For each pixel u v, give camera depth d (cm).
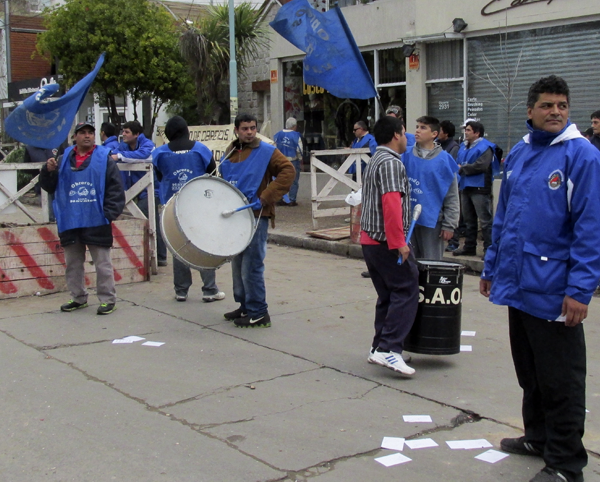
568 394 355
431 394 494
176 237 599
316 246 1082
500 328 658
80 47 1667
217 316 703
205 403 476
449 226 609
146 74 1689
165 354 583
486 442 418
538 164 356
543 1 1090
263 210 636
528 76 1138
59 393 494
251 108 1798
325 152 1124
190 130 1389
